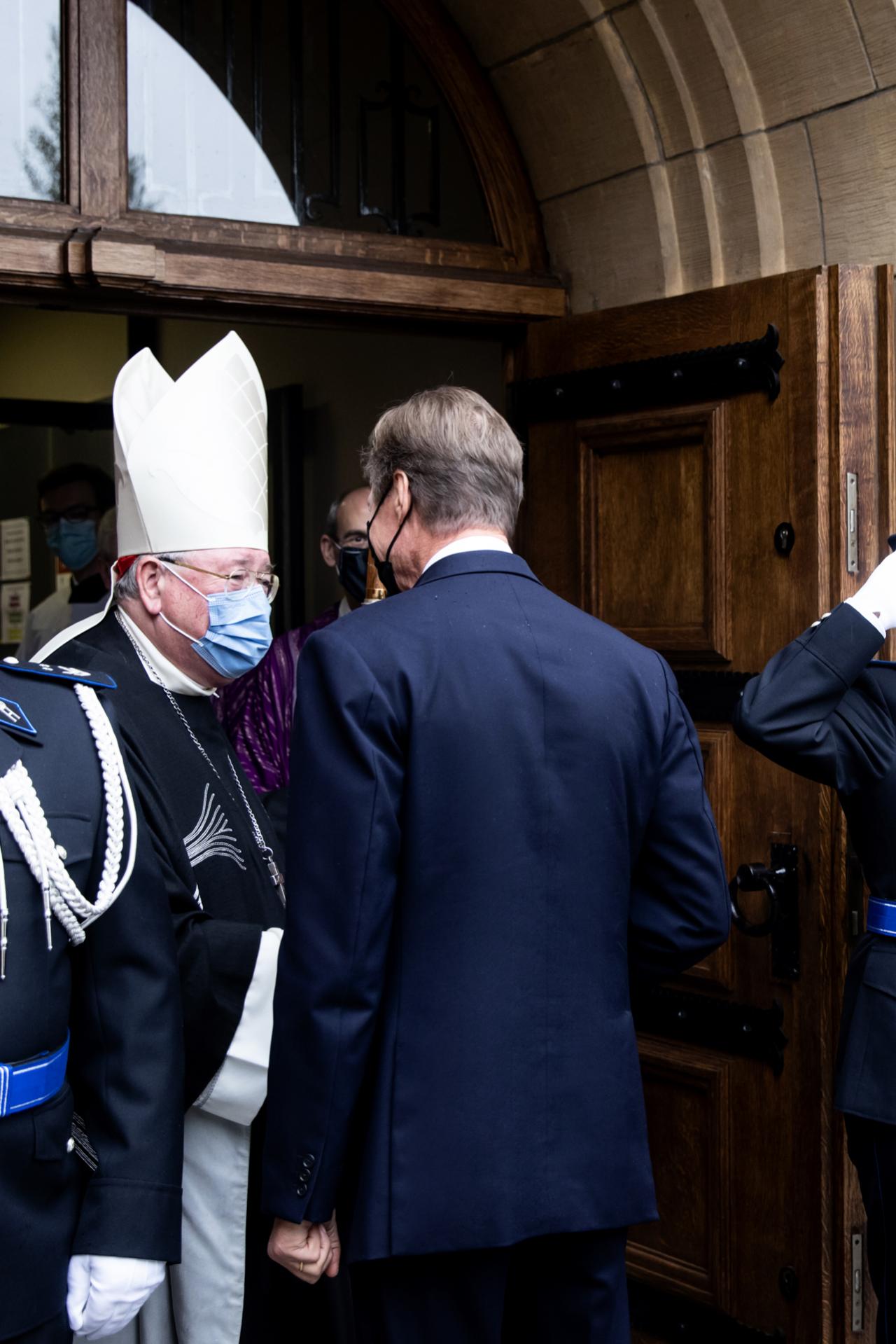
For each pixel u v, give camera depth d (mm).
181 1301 1945
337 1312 2053
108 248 2391
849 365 2289
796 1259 2340
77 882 1438
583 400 2693
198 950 1842
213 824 1986
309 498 4406
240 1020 1859
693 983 2490
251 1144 2000
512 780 1498
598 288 2832
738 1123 2432
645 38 2559
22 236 2400
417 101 2844
